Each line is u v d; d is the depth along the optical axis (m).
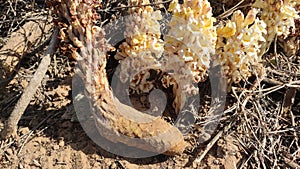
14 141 0.74
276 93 0.81
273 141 0.77
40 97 0.79
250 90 0.78
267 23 0.77
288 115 0.80
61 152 0.73
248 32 0.72
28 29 0.85
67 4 0.70
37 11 0.87
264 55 0.84
